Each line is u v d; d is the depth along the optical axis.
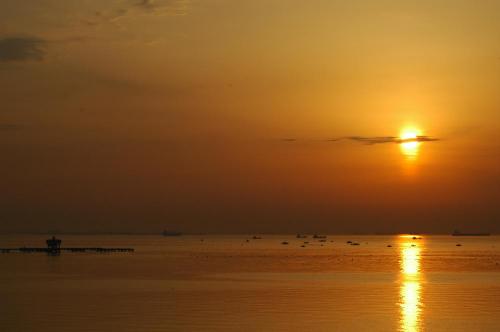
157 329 46.72
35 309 56.62
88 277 91.88
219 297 65.88
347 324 48.75
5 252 189.50
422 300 63.22
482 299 64.00
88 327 47.56
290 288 75.81
